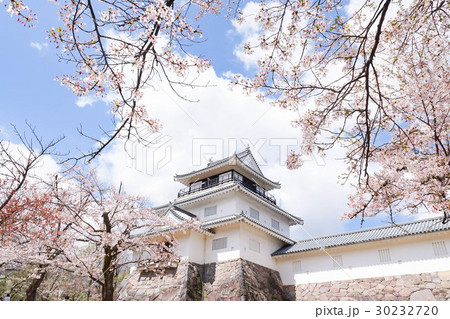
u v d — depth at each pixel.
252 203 23.70
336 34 4.67
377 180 6.86
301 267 19.83
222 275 18.16
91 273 10.84
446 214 6.12
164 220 14.95
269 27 4.95
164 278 18.58
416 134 5.88
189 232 19.56
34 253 11.80
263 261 20.02
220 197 23.09
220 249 19.50
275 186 28.56
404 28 5.17
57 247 10.85
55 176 11.62
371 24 3.85
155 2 3.67
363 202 7.07
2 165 8.48
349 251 18.27
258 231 20.83
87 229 11.73
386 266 16.61
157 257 13.62
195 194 25.98
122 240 12.18
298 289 19.19
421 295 14.91
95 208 12.23
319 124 5.05
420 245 16.08
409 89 6.05
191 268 18.39
